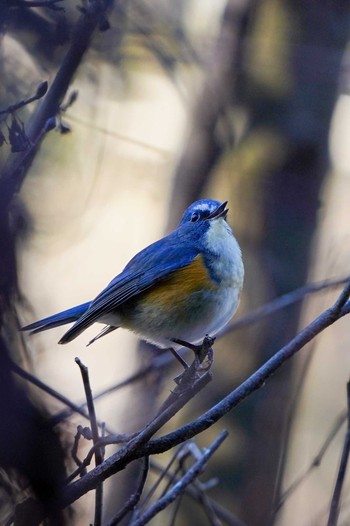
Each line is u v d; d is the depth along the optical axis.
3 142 5.58
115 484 11.18
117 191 13.12
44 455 4.45
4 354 4.45
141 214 15.71
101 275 14.68
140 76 12.08
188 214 8.62
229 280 8.14
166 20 12.33
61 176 9.05
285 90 12.47
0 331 4.53
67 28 5.93
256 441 11.47
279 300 9.77
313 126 12.36
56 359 11.73
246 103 12.61
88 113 9.54
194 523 11.10
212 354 6.20
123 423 11.79
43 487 4.45
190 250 8.15
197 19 14.11
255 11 12.73
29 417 4.37
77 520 6.23
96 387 14.38
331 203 14.38
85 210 9.09
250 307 11.89
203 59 12.66
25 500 4.47
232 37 12.69
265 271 12.01
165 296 7.98
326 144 12.51
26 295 5.47
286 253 12.11
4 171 5.39
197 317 8.03
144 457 5.69
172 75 12.20
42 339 10.40
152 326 8.08
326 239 14.15
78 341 15.53
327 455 13.39
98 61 9.18
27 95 6.21
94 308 7.98
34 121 5.86
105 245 15.34
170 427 11.66
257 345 11.77
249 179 12.39
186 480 5.95
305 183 12.28
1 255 4.64
